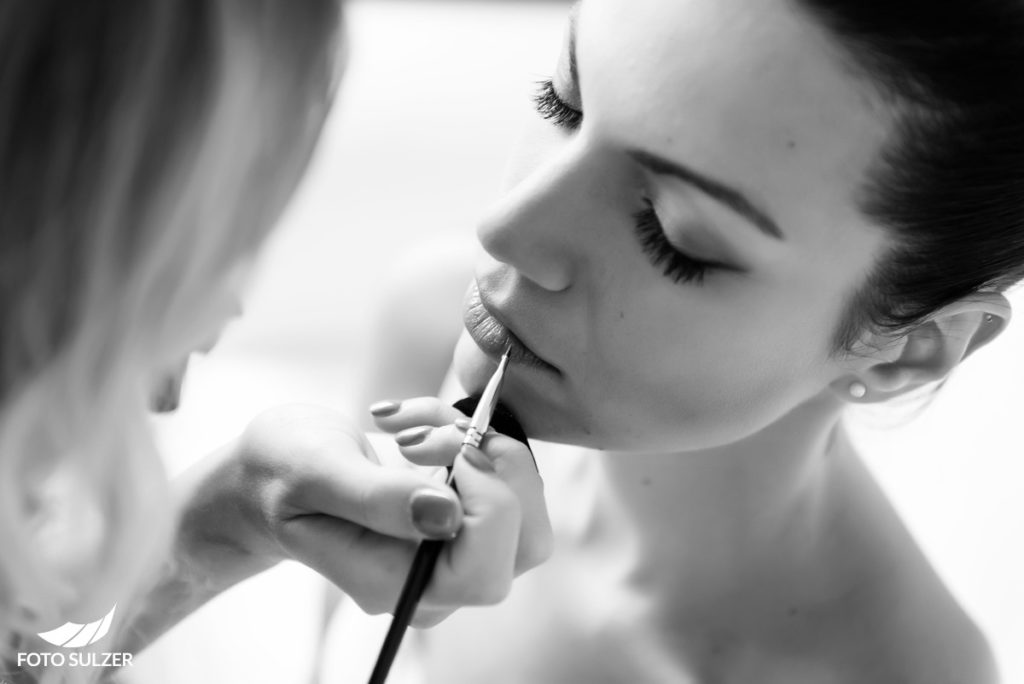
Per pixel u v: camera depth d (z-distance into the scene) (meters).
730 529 0.69
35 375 0.46
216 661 0.77
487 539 0.52
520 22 1.34
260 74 0.46
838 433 0.68
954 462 0.85
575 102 0.55
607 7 0.53
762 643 0.69
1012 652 0.78
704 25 0.51
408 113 1.26
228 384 1.03
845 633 0.69
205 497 0.60
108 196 0.44
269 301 1.11
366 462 0.54
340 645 0.77
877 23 0.50
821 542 0.69
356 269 1.15
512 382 0.57
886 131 0.52
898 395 0.61
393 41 1.32
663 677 0.70
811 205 0.52
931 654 0.68
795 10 0.50
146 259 0.45
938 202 0.54
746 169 0.51
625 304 0.54
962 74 0.51
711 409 0.57
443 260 0.86
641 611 0.71
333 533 0.54
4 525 0.49
